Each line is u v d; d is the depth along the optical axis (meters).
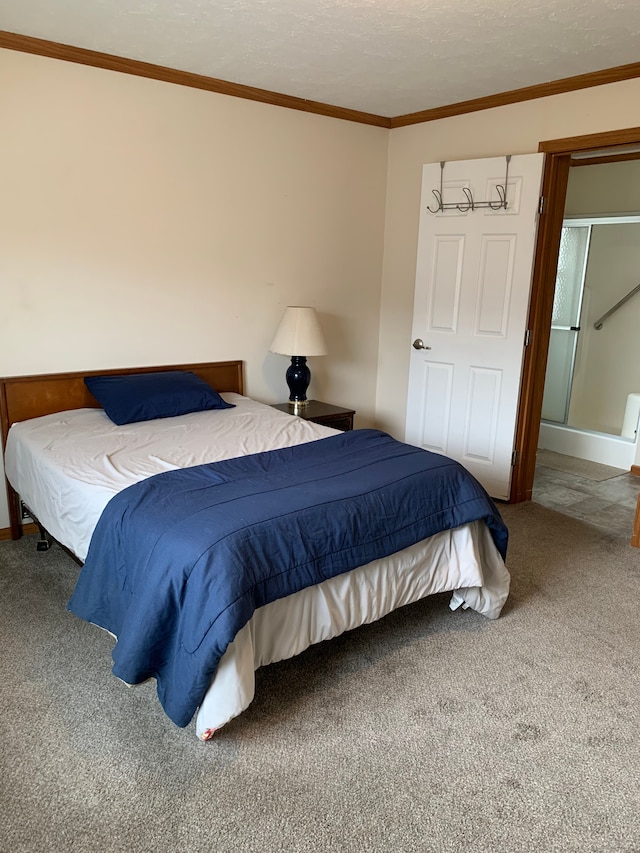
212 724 1.76
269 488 2.14
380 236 4.34
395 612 2.62
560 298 5.16
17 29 2.67
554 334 5.21
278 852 1.50
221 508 1.95
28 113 2.83
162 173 3.29
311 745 1.85
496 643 2.41
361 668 2.23
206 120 3.38
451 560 2.45
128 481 2.21
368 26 2.54
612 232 4.91
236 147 3.52
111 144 3.09
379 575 2.21
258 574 1.79
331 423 3.79
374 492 2.17
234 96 3.44
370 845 1.53
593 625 2.54
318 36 2.66
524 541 3.35
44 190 2.95
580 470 4.70
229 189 3.55
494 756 1.83
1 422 3.02
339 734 1.90
